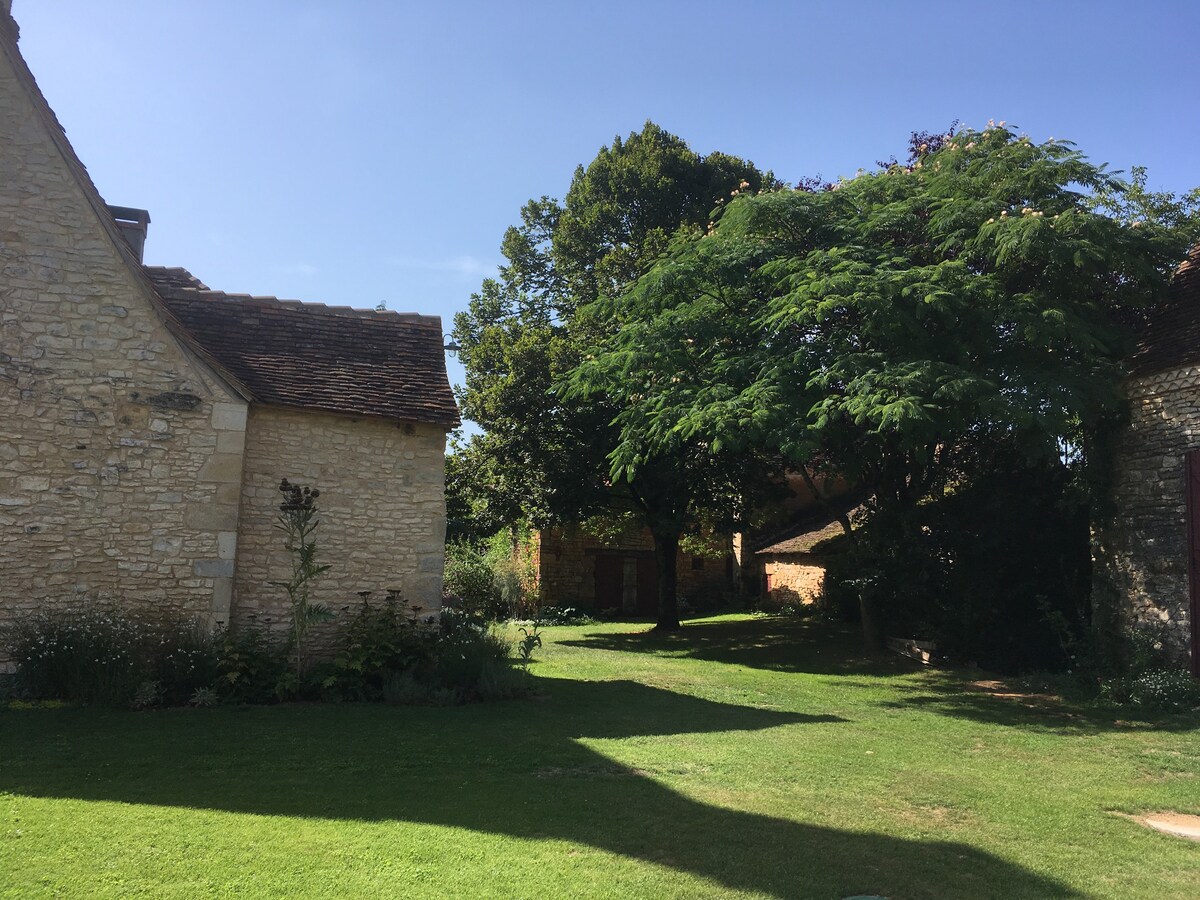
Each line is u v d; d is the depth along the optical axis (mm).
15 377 9484
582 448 19672
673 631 21781
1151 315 12664
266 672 9703
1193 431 11188
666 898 4367
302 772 6562
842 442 12914
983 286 11117
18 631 9203
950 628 15008
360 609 10961
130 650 9312
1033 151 12680
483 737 8094
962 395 10203
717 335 13422
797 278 11891
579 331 21328
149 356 10047
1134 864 5160
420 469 11461
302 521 10453
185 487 10008
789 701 11234
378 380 11703
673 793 6316
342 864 4598
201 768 6551
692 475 19125
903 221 12727
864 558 15875
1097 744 8703
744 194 14320
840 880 4707
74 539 9523
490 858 4801
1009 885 4742
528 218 29016
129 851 4645
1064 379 10945
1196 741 8852
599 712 9797
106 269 9961
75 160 9961
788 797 6324
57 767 6383
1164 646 11461
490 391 20625
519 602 27031
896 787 6758
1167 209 14688
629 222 26391
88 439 9703
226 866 4500
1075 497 12867
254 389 10742
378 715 9055
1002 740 8859
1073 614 14117
